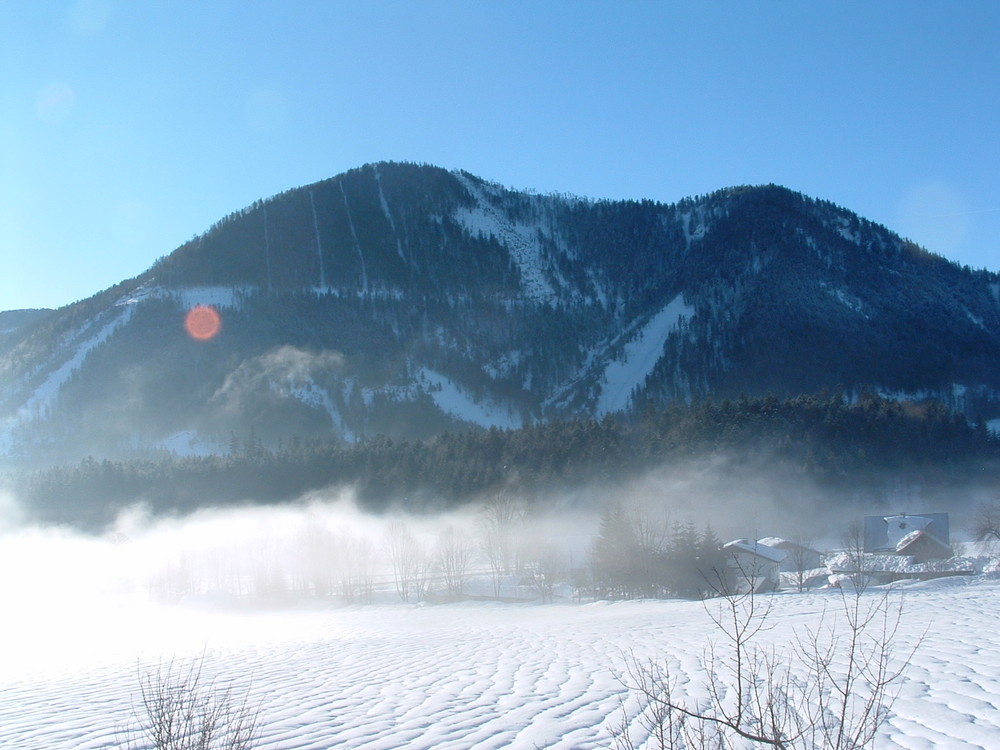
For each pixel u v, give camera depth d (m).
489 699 10.79
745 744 7.44
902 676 10.34
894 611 19.77
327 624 37.94
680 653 14.21
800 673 10.98
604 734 8.47
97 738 9.30
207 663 17.28
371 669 14.72
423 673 13.78
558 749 7.98
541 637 20.55
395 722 9.50
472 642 19.97
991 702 8.75
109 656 21.38
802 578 42.25
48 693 13.27
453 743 8.41
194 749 8.07
